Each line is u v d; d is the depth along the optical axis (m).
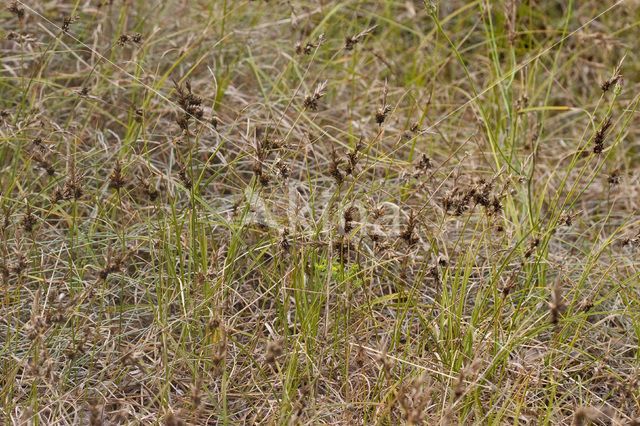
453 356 2.86
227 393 2.91
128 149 3.89
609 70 5.36
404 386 2.53
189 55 4.79
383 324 3.27
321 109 4.83
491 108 4.72
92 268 3.44
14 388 2.87
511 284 2.92
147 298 3.39
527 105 4.47
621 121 5.02
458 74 5.48
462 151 4.57
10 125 3.41
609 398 3.09
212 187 4.13
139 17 4.76
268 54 5.02
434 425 2.65
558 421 2.85
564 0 5.89
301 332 2.97
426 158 3.28
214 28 4.79
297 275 3.19
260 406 2.93
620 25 5.75
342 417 2.77
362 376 2.86
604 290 3.60
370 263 3.49
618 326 3.43
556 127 5.18
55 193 2.93
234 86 4.86
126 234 3.56
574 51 5.40
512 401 2.84
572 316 3.26
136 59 4.34
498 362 2.95
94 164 3.74
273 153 4.18
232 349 3.10
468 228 3.95
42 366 2.65
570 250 3.94
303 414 2.76
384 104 3.04
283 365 2.97
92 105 4.12
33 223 2.84
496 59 4.14
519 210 4.03
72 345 3.04
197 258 3.15
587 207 4.45
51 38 4.73
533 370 2.89
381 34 5.63
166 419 2.54
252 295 3.36
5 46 4.70
